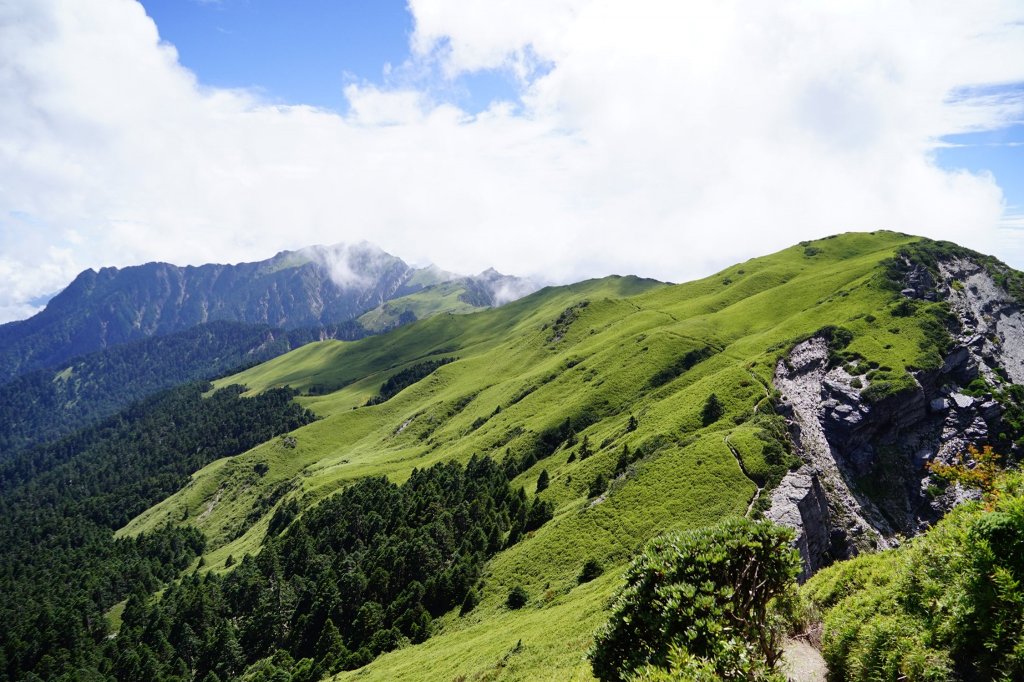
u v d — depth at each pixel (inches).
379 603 4606.3
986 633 527.5
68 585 7273.6
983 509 660.1
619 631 746.8
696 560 710.5
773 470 3821.4
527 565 3880.4
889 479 4606.3
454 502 5905.5
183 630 5329.7
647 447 4795.8
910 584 670.5
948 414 4990.2
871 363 5329.7
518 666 2146.9
